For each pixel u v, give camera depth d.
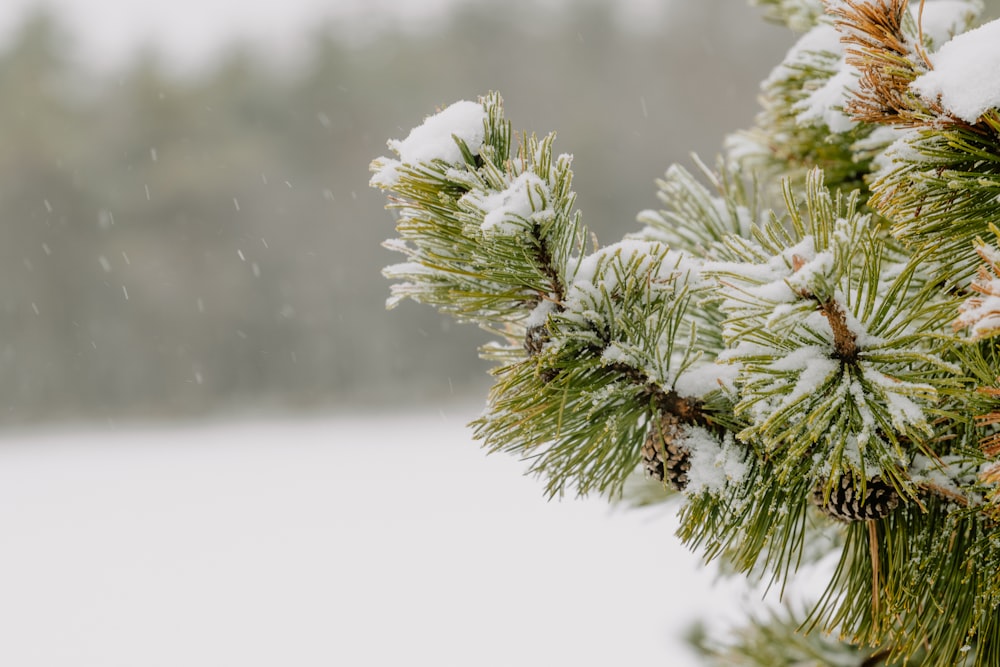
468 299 1.25
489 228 1.07
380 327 28.38
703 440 1.15
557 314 1.16
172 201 30.67
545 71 35.53
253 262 30.33
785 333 0.99
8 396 27.56
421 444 20.78
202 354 28.73
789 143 1.67
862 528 1.17
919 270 1.17
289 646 9.87
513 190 1.08
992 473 0.91
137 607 11.85
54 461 21.70
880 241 1.06
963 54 0.97
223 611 11.32
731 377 1.14
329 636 9.94
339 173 33.28
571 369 1.15
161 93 32.62
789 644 1.68
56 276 29.45
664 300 1.18
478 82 35.78
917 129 1.03
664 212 1.50
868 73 1.07
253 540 14.34
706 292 1.20
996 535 1.04
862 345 0.99
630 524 11.72
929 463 1.09
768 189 1.84
